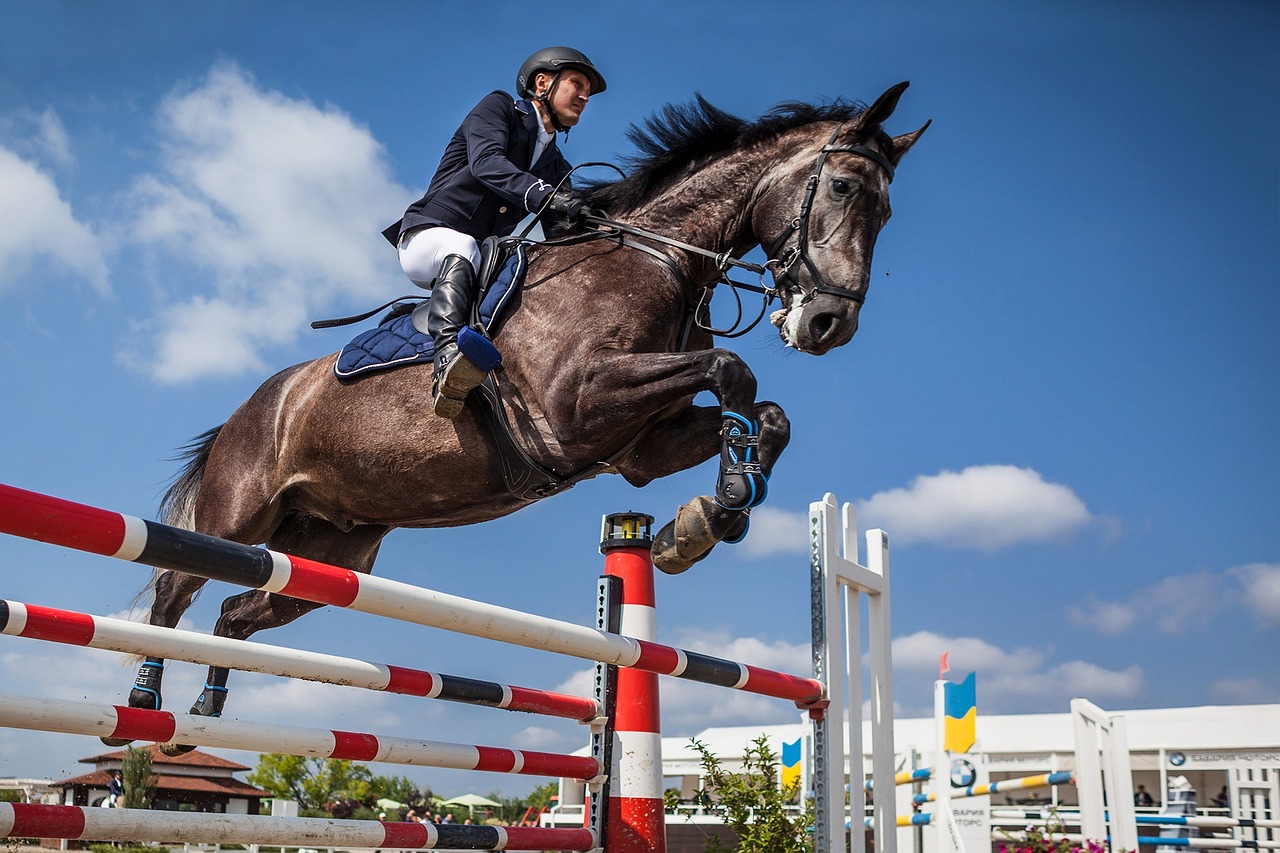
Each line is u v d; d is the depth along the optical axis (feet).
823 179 10.03
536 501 10.17
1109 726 23.38
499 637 8.14
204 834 8.60
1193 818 25.90
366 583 7.23
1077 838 23.97
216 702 11.65
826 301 9.74
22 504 5.50
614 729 12.55
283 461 11.31
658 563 9.21
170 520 12.86
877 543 14.24
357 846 9.55
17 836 7.61
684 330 10.31
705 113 10.79
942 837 22.11
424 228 10.51
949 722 22.53
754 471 8.67
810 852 15.71
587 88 10.84
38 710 7.84
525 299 9.95
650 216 10.55
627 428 9.50
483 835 10.55
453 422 9.90
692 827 27.07
